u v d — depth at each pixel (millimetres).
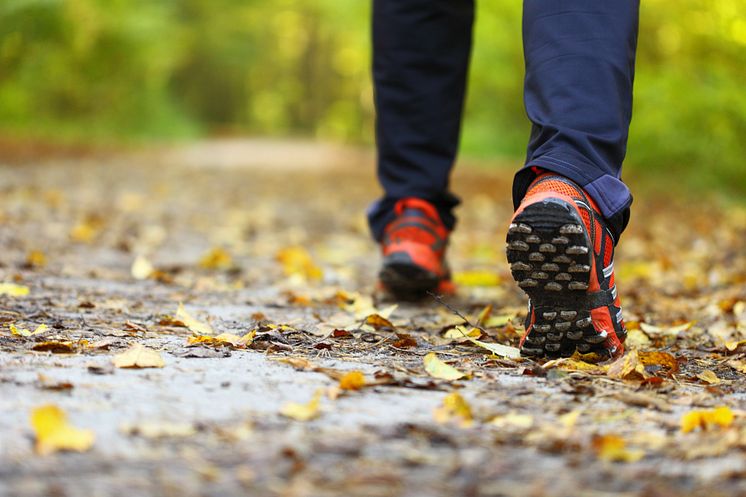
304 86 42625
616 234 2359
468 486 1345
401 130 3582
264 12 40312
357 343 2600
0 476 1319
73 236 5711
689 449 1544
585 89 2387
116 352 2279
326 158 21734
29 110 19938
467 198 11039
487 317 3168
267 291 3994
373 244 6441
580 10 2439
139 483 1310
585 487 1357
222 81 43094
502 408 1807
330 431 1588
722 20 9844
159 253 5387
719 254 5840
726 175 10617
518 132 20672
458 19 3574
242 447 1478
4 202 7629
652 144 10703
